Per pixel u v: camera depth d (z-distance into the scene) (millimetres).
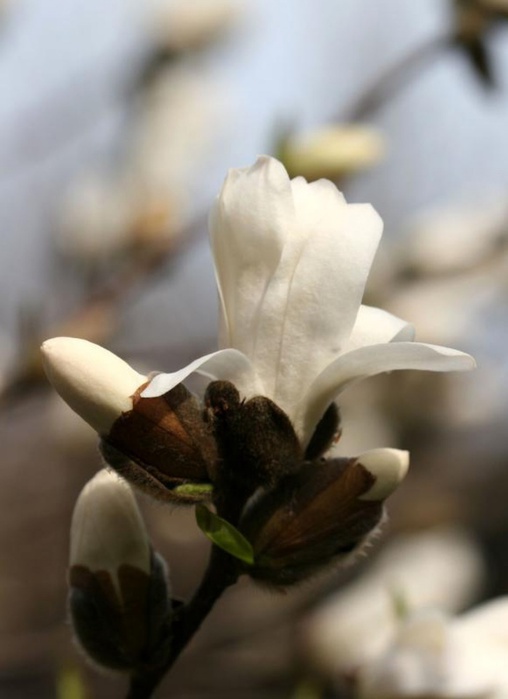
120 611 463
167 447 442
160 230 869
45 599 1087
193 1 1032
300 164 679
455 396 1062
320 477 448
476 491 1264
